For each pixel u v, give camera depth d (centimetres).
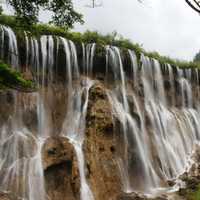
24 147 2008
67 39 2717
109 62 2866
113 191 1983
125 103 2727
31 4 1063
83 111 2402
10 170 1872
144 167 2412
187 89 3469
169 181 2362
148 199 1950
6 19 2459
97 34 3003
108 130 2197
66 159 1952
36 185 1839
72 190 1866
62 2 1080
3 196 1694
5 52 2373
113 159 2123
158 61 3294
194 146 3002
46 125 2350
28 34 2511
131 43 3167
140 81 3025
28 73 2448
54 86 2538
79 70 2728
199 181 2295
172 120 3017
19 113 2231
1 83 1252
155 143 2661
